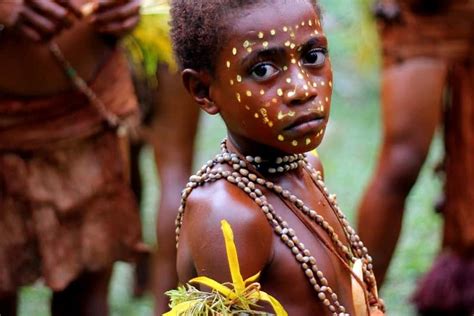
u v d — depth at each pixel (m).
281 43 3.75
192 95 3.98
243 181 3.88
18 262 6.27
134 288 8.51
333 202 4.15
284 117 3.76
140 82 7.25
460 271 7.21
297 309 3.84
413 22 6.90
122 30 6.16
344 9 12.34
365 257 4.16
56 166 6.28
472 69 7.02
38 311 8.22
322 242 3.90
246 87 3.78
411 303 7.57
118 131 6.44
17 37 5.94
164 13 6.39
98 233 6.42
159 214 7.25
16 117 6.12
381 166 6.96
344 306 3.94
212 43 3.81
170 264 7.23
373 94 13.84
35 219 6.25
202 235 3.80
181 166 7.33
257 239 3.78
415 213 10.13
